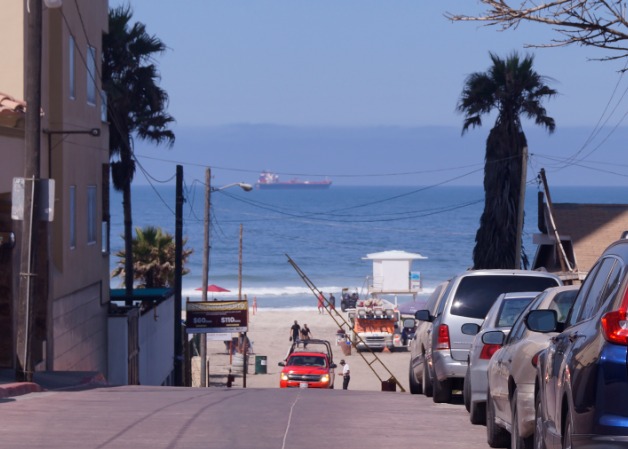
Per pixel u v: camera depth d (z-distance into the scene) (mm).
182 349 116562
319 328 196000
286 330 192875
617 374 17516
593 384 17797
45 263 67812
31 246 52438
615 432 17328
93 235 85000
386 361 151750
